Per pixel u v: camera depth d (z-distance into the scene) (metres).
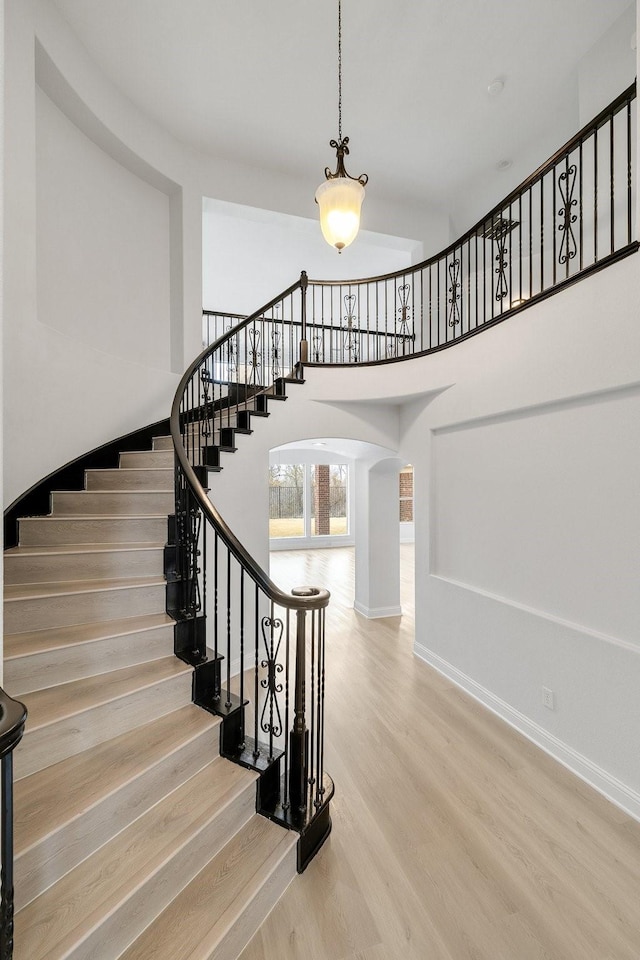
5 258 3.01
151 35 3.57
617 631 2.48
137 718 2.07
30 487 3.22
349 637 5.00
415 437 4.42
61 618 2.31
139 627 2.33
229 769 2.06
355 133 4.59
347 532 11.88
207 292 8.55
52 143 3.75
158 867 1.54
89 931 1.31
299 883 1.89
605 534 2.55
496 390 3.30
